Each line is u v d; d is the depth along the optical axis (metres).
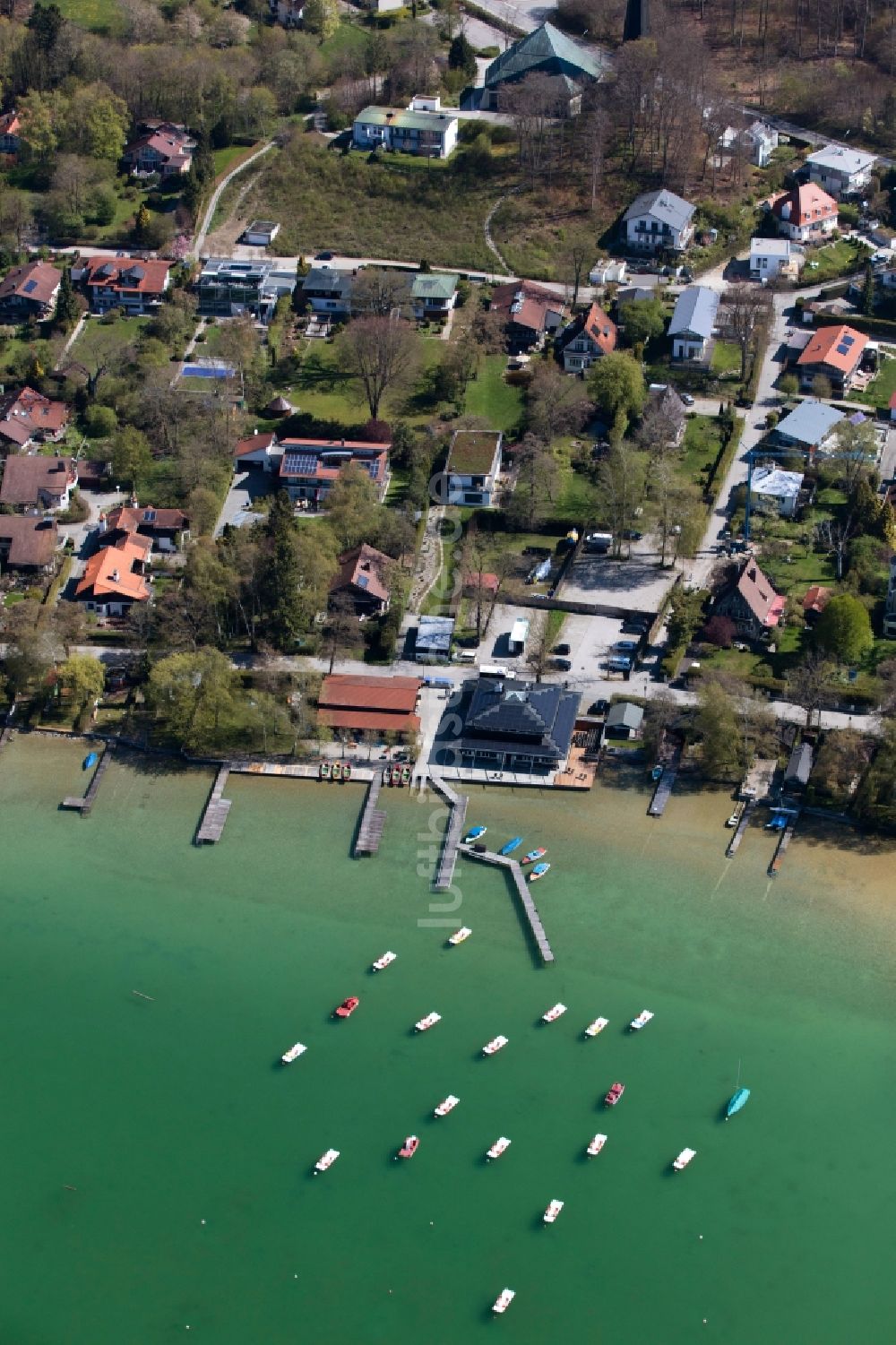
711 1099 172.88
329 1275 156.12
